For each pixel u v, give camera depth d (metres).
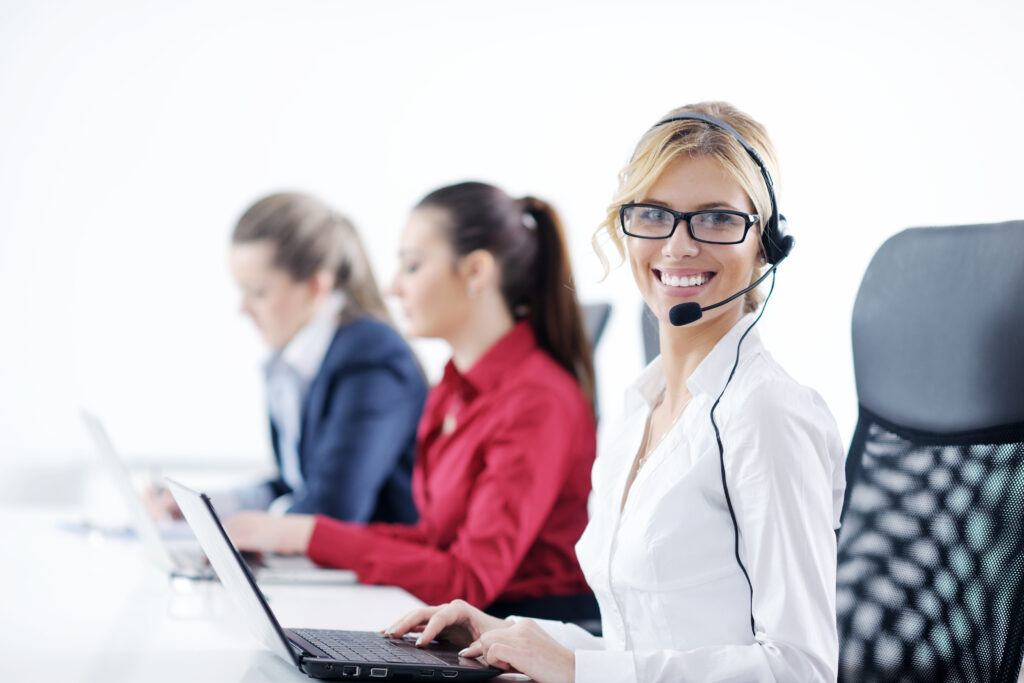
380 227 5.17
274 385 3.83
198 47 5.07
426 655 1.46
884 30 4.68
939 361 1.66
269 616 1.37
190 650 1.61
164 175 5.04
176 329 5.02
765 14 4.87
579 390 2.56
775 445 1.36
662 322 1.61
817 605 1.33
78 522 3.10
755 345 1.49
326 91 5.14
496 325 2.65
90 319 4.98
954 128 4.59
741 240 1.52
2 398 4.91
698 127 1.53
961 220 4.57
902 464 1.69
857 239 4.64
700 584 1.42
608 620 1.58
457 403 2.67
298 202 3.78
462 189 2.68
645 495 1.48
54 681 1.42
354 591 2.20
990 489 1.55
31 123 4.97
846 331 4.55
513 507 2.37
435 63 5.17
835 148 4.70
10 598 2.03
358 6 5.15
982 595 1.52
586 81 5.15
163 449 4.99
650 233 1.55
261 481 3.85
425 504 2.69
